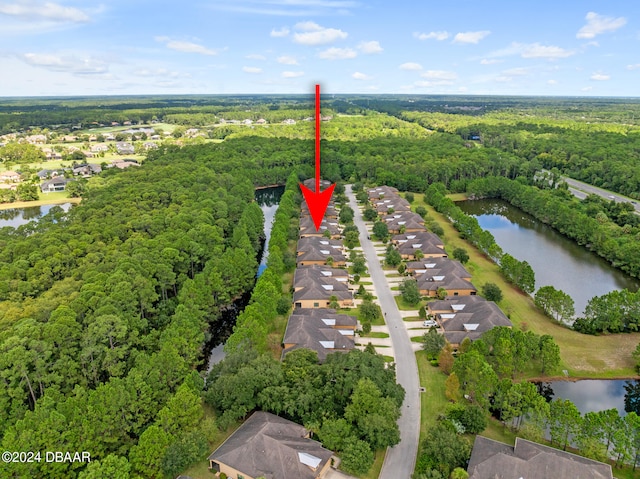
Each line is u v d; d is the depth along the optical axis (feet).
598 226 494.18
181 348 261.85
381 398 216.13
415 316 341.00
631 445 196.13
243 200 591.78
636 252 422.82
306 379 231.91
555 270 442.09
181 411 208.64
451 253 462.60
